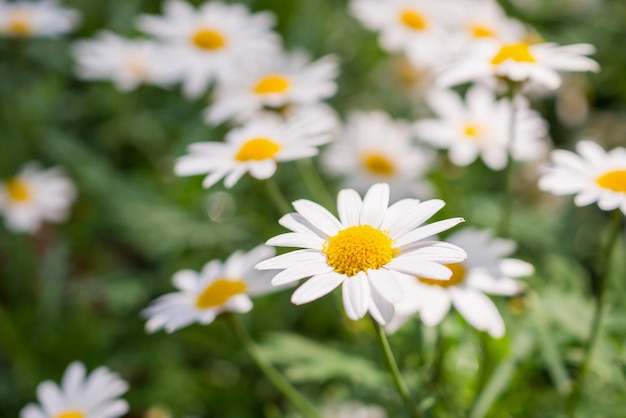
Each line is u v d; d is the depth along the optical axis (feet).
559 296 1.32
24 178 1.78
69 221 1.83
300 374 1.30
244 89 1.53
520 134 1.51
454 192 1.69
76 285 1.75
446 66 1.32
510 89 1.28
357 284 0.99
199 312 1.17
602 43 2.03
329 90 1.49
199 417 1.56
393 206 1.05
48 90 1.96
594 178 1.16
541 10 2.13
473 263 1.21
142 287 1.67
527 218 1.70
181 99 1.95
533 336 1.26
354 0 1.81
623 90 1.98
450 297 1.18
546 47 1.28
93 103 2.03
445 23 1.66
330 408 1.47
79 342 1.63
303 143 1.22
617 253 1.42
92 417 1.20
